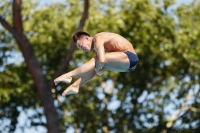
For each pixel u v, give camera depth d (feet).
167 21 170.19
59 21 172.45
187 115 177.68
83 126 184.85
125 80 178.29
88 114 182.70
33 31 173.37
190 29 175.83
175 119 178.40
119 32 167.94
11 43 173.27
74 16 173.37
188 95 181.47
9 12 173.06
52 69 174.19
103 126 181.78
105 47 59.82
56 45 172.35
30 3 176.45
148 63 171.12
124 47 59.41
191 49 171.63
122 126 181.16
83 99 183.21
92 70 58.70
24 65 171.01
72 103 180.65
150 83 180.24
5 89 159.12
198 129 174.19
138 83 177.27
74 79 174.81
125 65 58.90
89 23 166.20
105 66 59.00
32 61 139.23
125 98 182.39
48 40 170.40
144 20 169.99
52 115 140.56
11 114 169.27
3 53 171.83
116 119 181.98
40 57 173.99
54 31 171.83
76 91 60.03
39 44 171.94
